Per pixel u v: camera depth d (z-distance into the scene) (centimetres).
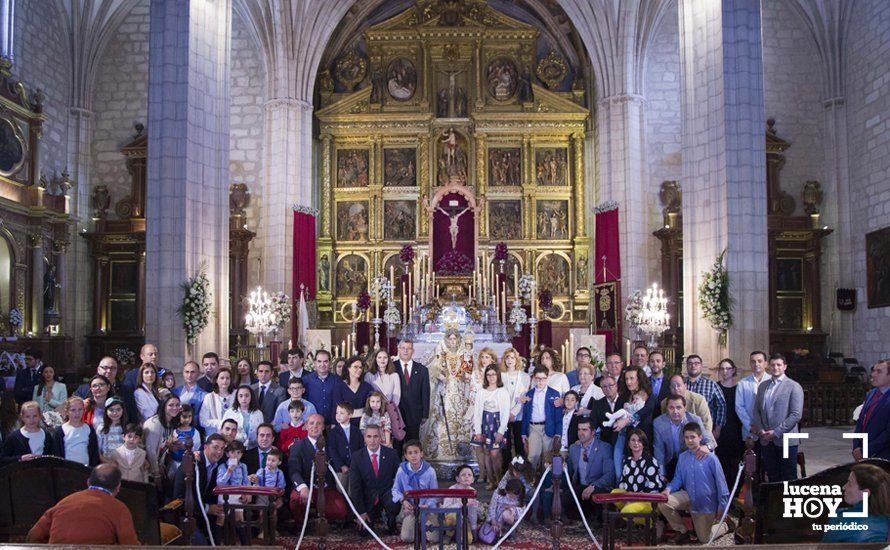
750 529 709
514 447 1206
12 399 887
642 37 2638
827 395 2042
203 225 1680
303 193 2705
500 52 3061
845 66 2497
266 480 895
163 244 1587
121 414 874
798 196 2598
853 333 2412
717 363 1571
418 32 3027
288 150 2664
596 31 2691
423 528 795
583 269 2928
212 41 1744
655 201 2697
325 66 3059
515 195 2988
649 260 2681
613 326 2566
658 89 2733
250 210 2727
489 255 2931
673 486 870
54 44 2530
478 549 870
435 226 2928
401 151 3014
